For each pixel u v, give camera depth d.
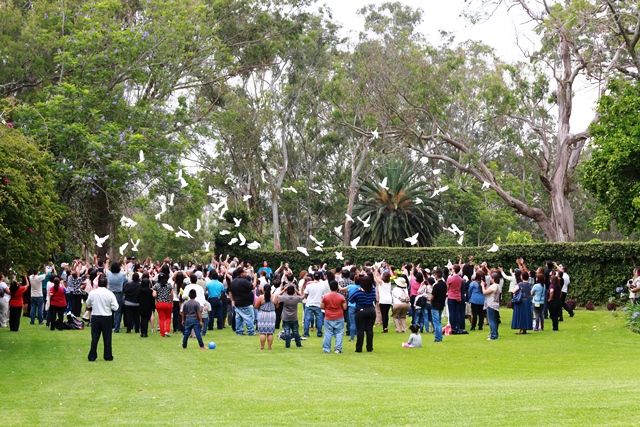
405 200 55.19
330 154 62.59
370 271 22.41
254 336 20.95
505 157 63.47
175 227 59.09
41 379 13.02
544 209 66.62
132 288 21.56
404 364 15.16
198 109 43.75
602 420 7.98
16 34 33.66
